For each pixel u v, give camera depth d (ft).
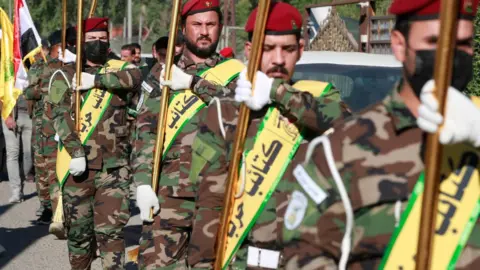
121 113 31.17
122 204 30.60
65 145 30.32
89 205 30.96
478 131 9.82
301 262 11.51
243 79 17.11
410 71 10.82
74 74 31.14
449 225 10.77
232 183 17.20
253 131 17.67
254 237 17.53
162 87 24.16
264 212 17.40
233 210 17.74
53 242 39.45
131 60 51.83
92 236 31.53
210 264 18.54
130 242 39.06
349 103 27.71
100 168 30.55
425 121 9.75
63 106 30.73
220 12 24.61
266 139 17.52
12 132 49.80
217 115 18.20
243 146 17.16
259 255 17.54
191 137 24.03
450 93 9.86
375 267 11.08
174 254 24.26
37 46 48.32
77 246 31.17
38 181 43.93
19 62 48.32
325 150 11.15
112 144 30.78
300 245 11.55
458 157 10.79
